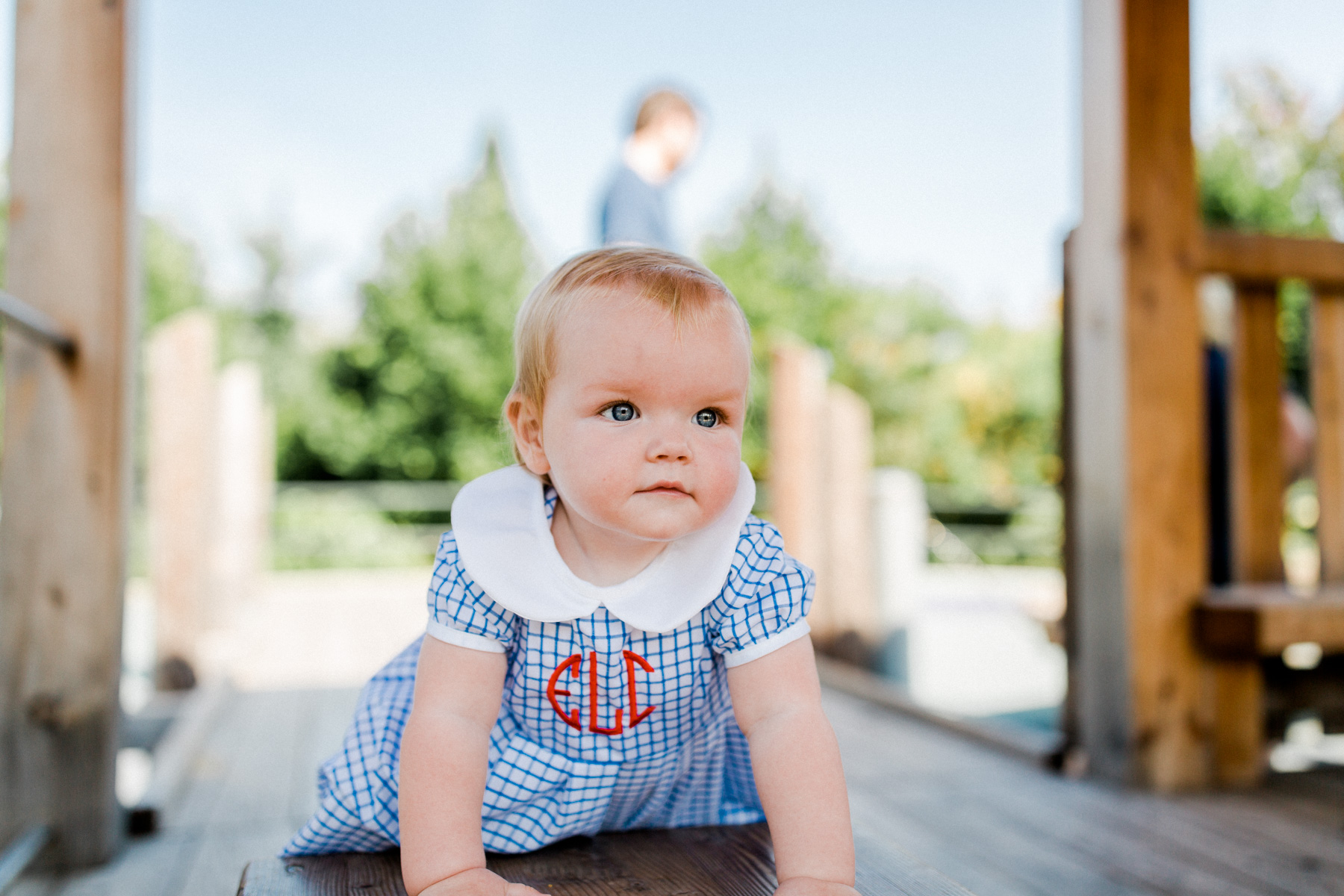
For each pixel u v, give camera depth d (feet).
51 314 6.04
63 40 6.14
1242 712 7.78
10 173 6.08
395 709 2.98
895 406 45.73
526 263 44.60
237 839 6.52
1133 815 6.91
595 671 2.65
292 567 32.78
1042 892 5.50
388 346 42.93
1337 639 7.34
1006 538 33.73
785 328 45.75
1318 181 27.09
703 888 2.51
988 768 8.29
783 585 2.69
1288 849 6.20
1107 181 7.84
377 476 42.68
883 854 2.83
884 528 13.12
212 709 9.91
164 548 11.30
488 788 2.70
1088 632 8.00
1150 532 7.64
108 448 6.09
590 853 2.82
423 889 2.34
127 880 5.76
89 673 6.03
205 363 11.53
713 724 3.03
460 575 2.63
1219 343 9.27
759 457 38.40
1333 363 8.27
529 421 2.65
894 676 12.97
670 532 2.35
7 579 5.99
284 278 53.57
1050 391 44.16
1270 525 8.32
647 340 2.35
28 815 5.90
